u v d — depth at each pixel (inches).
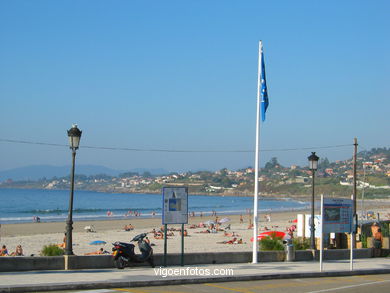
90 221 3120.1
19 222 3029.0
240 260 803.4
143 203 6909.5
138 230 2464.3
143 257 674.2
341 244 1071.0
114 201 7406.5
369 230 1203.2
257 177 798.5
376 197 7116.1
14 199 7303.2
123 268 656.4
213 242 1840.6
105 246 1681.8
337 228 727.7
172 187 713.0
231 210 5408.5
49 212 4384.8
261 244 944.9
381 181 7662.4
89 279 542.3
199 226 2694.4
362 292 548.1
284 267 740.7
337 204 732.0
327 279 665.0
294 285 589.3
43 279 532.1
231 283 589.0
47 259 633.0
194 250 1536.7
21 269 614.9
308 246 989.8
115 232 2306.8
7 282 501.7
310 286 585.0
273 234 1066.7
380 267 793.6
